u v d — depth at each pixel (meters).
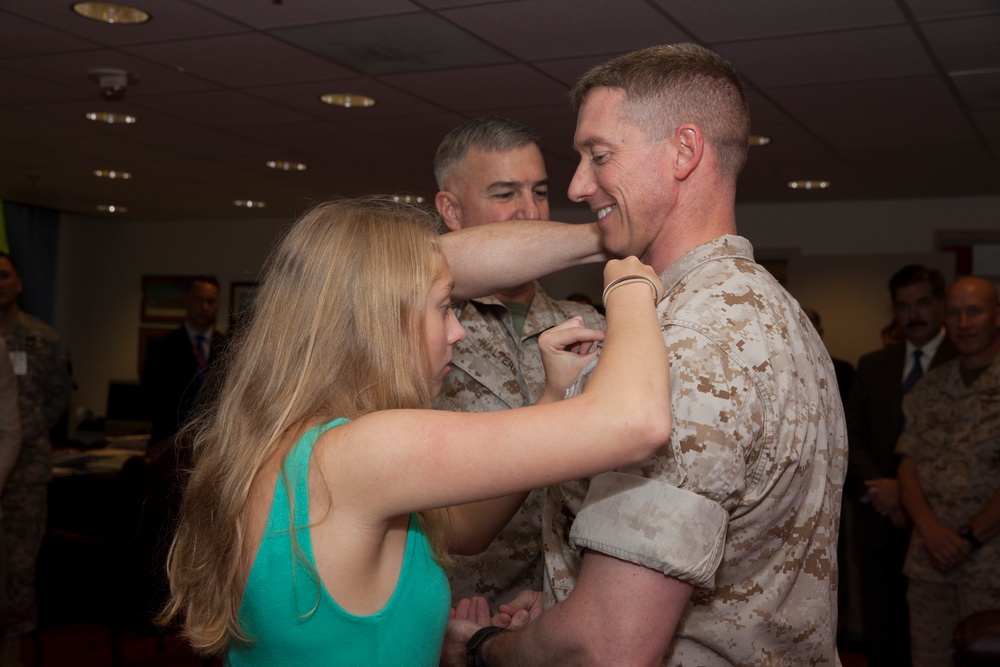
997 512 3.05
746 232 8.39
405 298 1.10
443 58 4.19
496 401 1.99
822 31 3.74
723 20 3.62
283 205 9.08
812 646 1.15
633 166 1.19
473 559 1.90
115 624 4.07
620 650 1.00
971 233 7.64
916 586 3.31
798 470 1.08
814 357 1.16
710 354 1.02
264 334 1.11
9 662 3.87
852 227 8.02
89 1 3.54
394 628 1.06
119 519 3.93
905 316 4.10
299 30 3.83
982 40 3.80
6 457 3.32
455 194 2.14
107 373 10.82
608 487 1.03
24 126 5.82
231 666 1.09
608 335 0.97
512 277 1.48
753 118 5.16
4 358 3.37
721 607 1.09
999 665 2.32
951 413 3.32
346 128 5.64
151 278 10.66
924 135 5.48
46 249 10.12
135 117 5.50
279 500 1.02
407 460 0.95
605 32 3.80
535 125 5.52
